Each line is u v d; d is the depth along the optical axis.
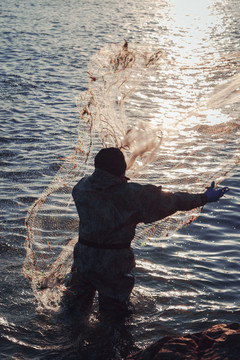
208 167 4.29
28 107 12.73
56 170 8.02
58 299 4.07
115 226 3.73
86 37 26.36
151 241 5.45
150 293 4.37
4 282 4.45
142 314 4.03
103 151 3.81
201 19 33.88
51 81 16.03
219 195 3.76
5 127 10.82
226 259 5.10
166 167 4.36
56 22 32.38
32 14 36.09
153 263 4.96
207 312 4.07
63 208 4.99
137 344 3.63
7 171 7.91
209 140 4.39
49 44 23.78
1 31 27.45
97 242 3.77
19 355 3.49
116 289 3.84
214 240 5.61
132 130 4.30
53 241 4.62
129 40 24.86
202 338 3.02
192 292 4.41
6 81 15.73
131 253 3.91
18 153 8.95
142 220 3.74
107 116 4.35
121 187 3.73
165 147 4.35
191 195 3.73
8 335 3.71
